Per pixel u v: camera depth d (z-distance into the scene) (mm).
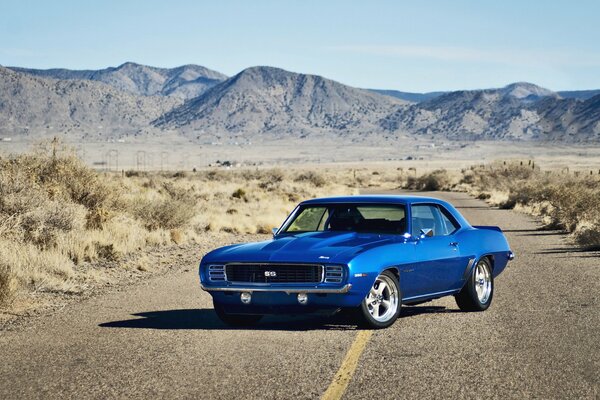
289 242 9320
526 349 7848
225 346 8125
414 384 6512
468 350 7824
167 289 12758
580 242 18859
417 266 9344
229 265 9109
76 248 16031
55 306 11070
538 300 11141
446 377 6738
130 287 13031
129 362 7438
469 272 10211
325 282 8617
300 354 7688
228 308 9188
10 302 10797
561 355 7555
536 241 20672
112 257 16500
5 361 7605
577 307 10461
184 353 7801
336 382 6578
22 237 15672
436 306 10891
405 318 9820
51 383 6695
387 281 9094
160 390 6410
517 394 6180
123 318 10008
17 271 12562
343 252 8742
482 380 6625
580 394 6168
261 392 6305
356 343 8180
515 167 63906
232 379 6727
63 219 17250
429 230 9625
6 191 17047
